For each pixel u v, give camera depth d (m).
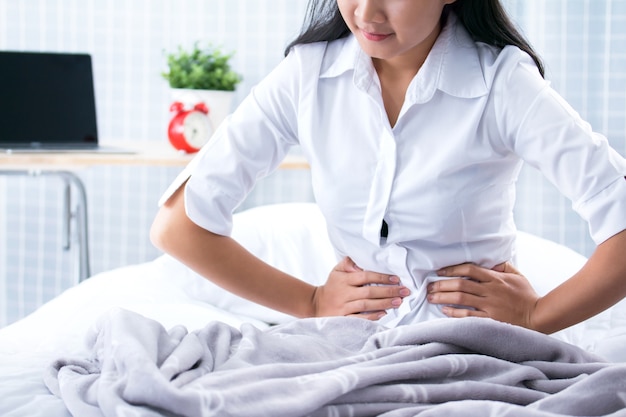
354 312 1.33
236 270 1.38
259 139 1.35
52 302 1.74
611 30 2.55
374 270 1.34
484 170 1.25
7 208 3.08
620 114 2.57
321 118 1.30
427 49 1.25
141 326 1.02
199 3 2.88
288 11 2.81
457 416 0.86
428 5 1.12
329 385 0.88
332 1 1.30
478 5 1.23
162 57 2.94
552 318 1.27
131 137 2.98
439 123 1.24
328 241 1.90
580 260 1.85
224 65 2.59
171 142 2.42
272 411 0.84
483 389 0.94
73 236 3.05
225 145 1.35
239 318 1.75
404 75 1.26
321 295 1.38
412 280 1.31
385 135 1.25
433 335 1.03
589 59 2.57
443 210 1.24
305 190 2.90
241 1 2.84
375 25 1.12
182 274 1.82
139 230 3.02
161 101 2.96
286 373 0.94
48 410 0.97
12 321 3.12
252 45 2.86
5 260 3.10
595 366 1.01
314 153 1.30
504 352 1.03
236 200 1.37
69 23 2.96
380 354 1.01
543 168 1.23
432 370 0.95
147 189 3.00
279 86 1.33
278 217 1.96
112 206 3.03
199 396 0.83
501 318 1.27
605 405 0.90
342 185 1.29
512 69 1.21
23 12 2.97
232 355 1.05
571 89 2.58
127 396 0.85
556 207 2.65
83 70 2.55
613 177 1.20
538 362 1.02
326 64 1.31
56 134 2.51
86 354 1.20
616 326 1.59
